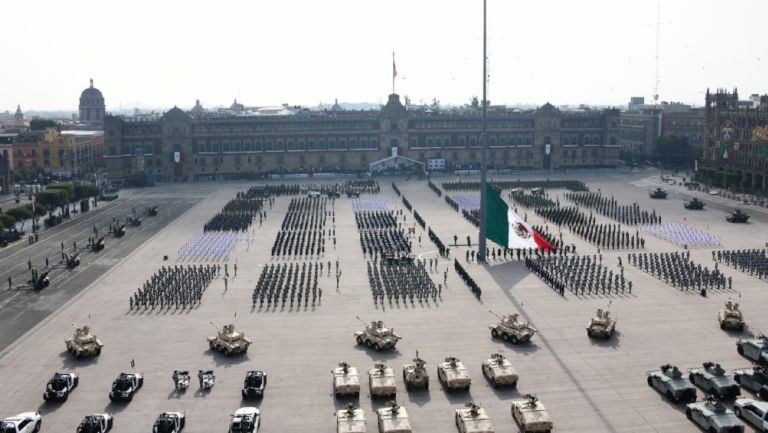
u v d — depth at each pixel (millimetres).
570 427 60781
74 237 149375
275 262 122812
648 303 95375
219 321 90375
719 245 131375
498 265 118062
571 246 130625
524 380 70375
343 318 90750
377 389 65562
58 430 61312
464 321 88688
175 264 122438
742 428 57719
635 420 61906
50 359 77938
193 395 68062
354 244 136250
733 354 76375
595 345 79688
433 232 145125
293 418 63125
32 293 105438
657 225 150750
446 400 66062
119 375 72312
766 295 98500
